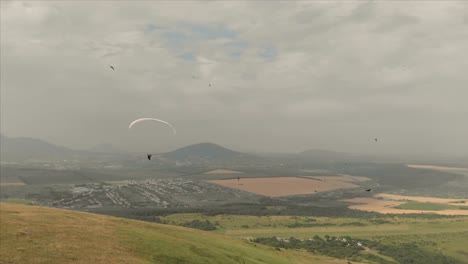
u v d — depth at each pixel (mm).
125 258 55469
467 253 162125
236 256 75750
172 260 61125
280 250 108562
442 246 171250
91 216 84375
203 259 66125
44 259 48812
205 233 98688
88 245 58125
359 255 153625
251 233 198250
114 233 68438
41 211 79562
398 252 159875
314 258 112375
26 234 57969
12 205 84312
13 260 46875
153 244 66438
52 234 60406
